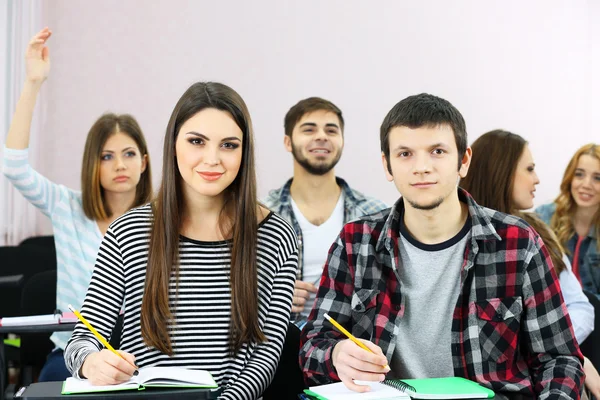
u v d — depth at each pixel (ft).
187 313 5.95
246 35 14.60
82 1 14.07
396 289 5.91
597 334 8.17
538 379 5.65
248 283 6.01
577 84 15.83
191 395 4.93
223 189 5.99
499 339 5.68
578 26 15.74
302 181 10.00
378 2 14.98
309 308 9.33
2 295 11.46
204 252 6.07
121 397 4.87
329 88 14.89
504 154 8.38
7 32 12.81
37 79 9.19
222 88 6.02
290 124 10.10
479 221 5.75
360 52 14.97
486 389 5.23
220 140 5.86
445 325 5.82
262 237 6.22
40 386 5.16
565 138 15.85
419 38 15.17
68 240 9.47
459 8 15.29
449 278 5.83
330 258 6.14
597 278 11.42
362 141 15.03
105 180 9.50
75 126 14.12
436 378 5.61
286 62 14.74
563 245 11.61
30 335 9.93
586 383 7.60
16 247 11.69
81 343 5.60
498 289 5.71
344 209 10.07
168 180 6.03
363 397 5.10
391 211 5.97
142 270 6.02
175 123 5.97
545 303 5.69
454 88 15.38
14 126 9.21
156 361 5.90
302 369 5.89
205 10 14.47
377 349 5.27
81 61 14.11
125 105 14.29
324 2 14.80
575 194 11.47
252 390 5.73
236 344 5.99
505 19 15.48
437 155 5.55
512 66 15.56
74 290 9.36
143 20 14.28
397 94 15.15
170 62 14.39
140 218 6.13
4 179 12.84
